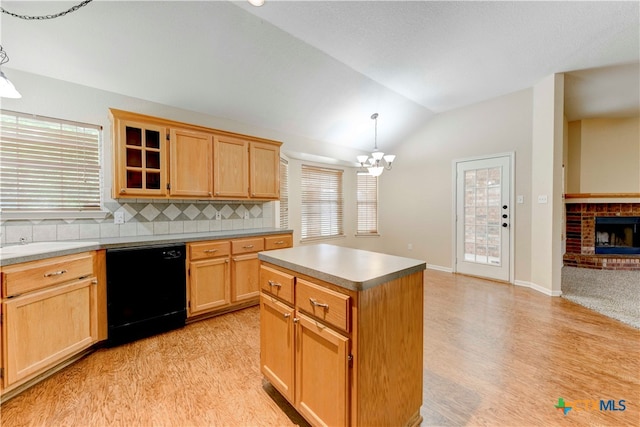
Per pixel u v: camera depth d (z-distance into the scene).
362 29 2.55
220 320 2.74
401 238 5.34
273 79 3.08
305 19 2.42
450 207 4.63
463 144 4.44
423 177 4.98
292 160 4.68
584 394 1.63
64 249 1.88
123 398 1.61
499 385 1.72
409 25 2.49
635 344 2.21
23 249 1.87
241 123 3.59
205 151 2.91
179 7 2.19
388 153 5.39
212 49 2.57
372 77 3.44
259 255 1.69
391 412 1.28
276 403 1.58
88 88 2.55
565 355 2.06
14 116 2.23
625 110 4.66
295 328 1.40
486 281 4.09
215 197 2.98
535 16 2.35
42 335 1.74
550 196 3.44
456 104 4.34
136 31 2.27
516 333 2.42
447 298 3.35
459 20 2.43
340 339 1.15
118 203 2.69
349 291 1.14
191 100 3.03
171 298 2.48
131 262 2.27
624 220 4.89
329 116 3.98
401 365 1.33
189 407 1.54
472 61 3.09
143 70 2.58
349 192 5.59
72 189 2.49
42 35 2.12
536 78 3.49
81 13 2.05
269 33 2.56
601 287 3.73
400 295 1.32
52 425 1.41
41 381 1.76
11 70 2.23
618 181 5.04
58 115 2.41
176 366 1.94
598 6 2.22
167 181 2.68
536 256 3.66
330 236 5.29
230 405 1.56
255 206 3.73
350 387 1.14
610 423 1.42
